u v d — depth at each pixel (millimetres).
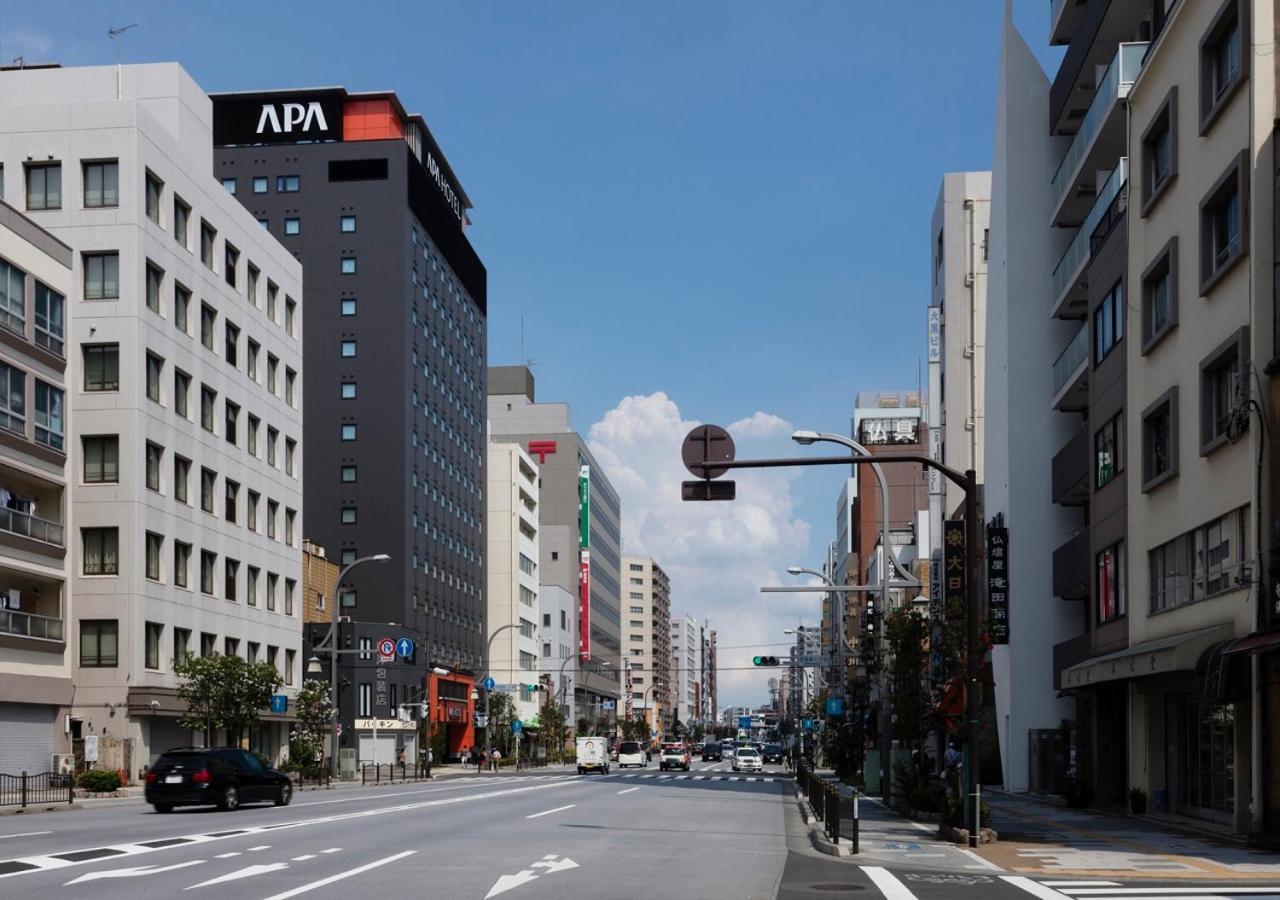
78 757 49375
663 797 42562
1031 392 47625
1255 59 24672
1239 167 25094
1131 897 15289
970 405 64438
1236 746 25016
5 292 44531
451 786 54438
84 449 50969
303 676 73062
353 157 98938
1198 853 21453
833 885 16422
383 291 97562
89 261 51688
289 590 70562
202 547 57812
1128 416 33094
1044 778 44500
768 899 14781
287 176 99312
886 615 34906
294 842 21859
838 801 22297
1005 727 47688
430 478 103688
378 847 20969
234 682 49750
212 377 59594
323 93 99875
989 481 51344
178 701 52812
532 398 169875
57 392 48219
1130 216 32812
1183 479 28797
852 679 59094
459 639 111625
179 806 34938
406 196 98812
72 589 50219
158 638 52875
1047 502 47000
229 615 60969
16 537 44812
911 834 25328
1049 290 48000
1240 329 24969
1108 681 31906
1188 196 28625
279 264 69750
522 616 130375
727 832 26234
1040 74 49000
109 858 18594
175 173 55812
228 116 100250
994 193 51375
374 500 95500
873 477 101562
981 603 51219
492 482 128750
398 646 80375
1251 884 16938
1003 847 22438
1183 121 29016
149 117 53375
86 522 50500
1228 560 26000
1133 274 32656
